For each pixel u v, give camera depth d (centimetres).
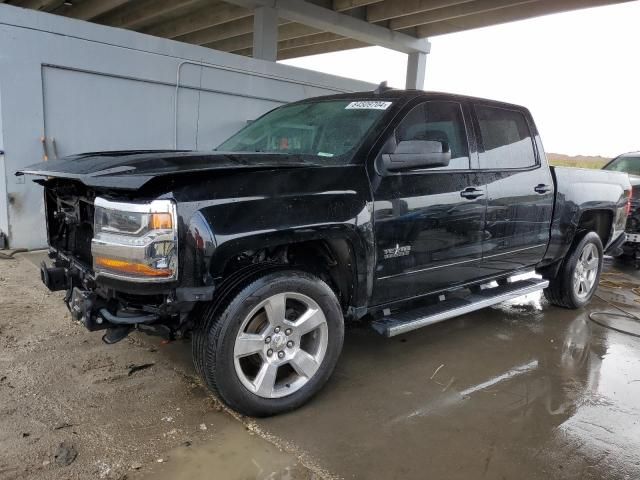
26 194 698
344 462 266
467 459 274
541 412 329
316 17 1301
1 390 316
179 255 258
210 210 264
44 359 361
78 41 723
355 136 350
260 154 318
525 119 469
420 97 374
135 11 1512
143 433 281
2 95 663
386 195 333
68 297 324
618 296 630
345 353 408
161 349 387
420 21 1402
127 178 253
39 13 680
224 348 277
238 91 933
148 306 276
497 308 551
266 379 295
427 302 404
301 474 254
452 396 345
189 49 852
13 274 564
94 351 378
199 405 312
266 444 278
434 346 432
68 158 337
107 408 304
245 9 1344
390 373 375
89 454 260
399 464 267
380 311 364
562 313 543
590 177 533
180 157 284
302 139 385
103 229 265
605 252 590
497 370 390
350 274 328
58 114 724
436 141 337
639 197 780
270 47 1245
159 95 832
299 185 296
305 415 310
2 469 245
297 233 289
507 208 426
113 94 777
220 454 266
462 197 383
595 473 269
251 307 282
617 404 345
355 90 1130
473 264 409
